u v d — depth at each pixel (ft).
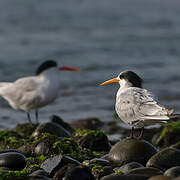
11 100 44.91
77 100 58.03
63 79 67.31
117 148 27.53
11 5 127.65
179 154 25.96
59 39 92.68
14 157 26.99
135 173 23.27
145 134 39.68
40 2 134.41
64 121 48.29
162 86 63.26
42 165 26.20
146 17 116.98
